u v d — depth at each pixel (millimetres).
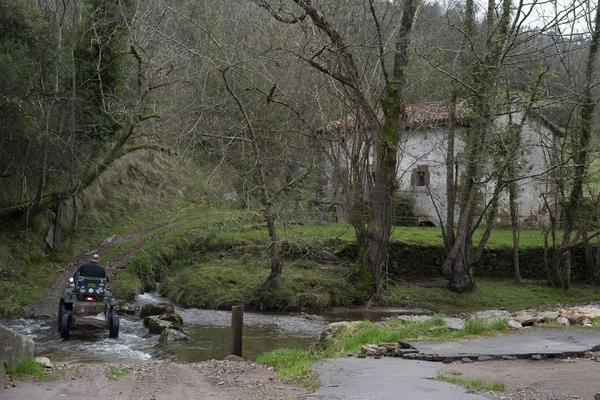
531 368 8859
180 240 29594
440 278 27609
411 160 33719
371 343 11219
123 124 27266
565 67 25781
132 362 13461
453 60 25234
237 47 26906
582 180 26250
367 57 23188
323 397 7480
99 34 26109
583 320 12875
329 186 31984
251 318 21031
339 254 27438
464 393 7457
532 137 28672
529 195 33594
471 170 24750
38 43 22828
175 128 29688
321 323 20312
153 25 27234
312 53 22219
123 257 26641
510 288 26703
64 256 25766
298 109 26312
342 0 22875
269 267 26391
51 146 23109
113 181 34375
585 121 25422
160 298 24281
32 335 16547
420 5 23797
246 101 27328
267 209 23453
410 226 33438
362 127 23766
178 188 37219
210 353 14992
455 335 11445
